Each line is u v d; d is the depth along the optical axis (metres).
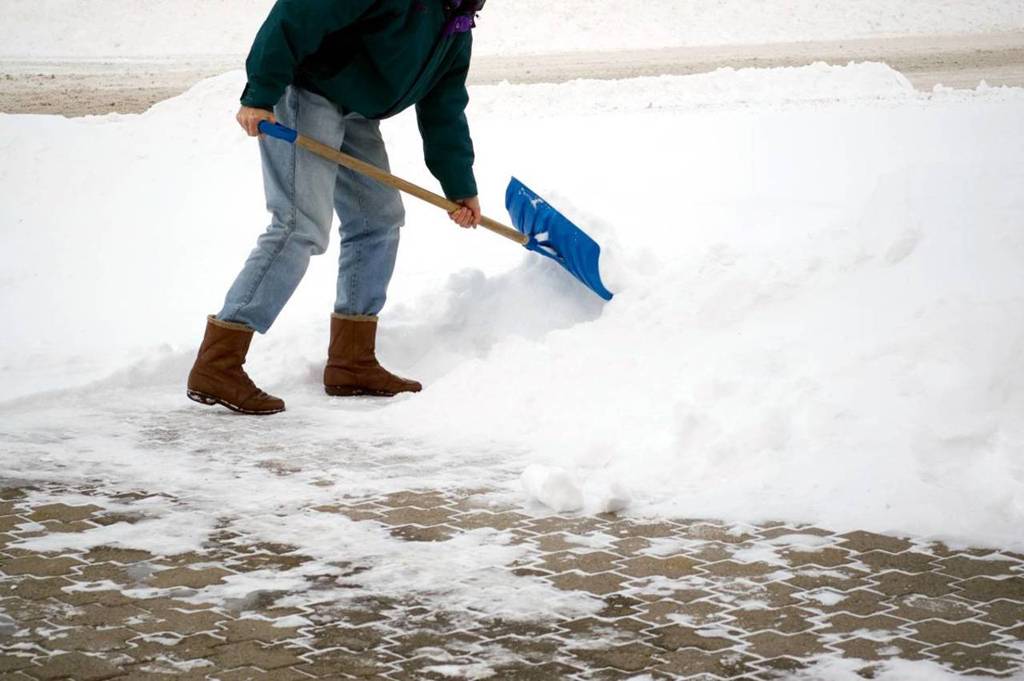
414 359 7.56
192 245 10.66
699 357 6.54
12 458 5.82
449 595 4.30
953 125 13.29
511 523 5.03
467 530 4.95
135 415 6.60
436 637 3.97
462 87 7.12
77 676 3.69
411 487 5.46
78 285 9.63
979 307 6.09
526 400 6.51
